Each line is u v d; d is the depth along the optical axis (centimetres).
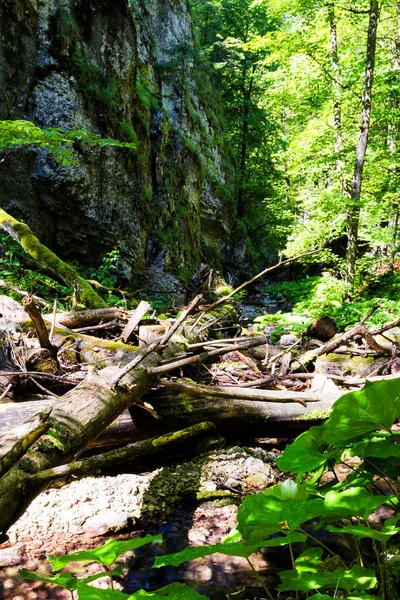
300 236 1155
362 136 1027
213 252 1906
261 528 101
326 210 1083
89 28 1136
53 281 685
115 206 1145
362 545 221
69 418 227
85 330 448
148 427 324
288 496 118
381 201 1145
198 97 2034
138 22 1579
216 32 2341
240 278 2073
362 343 544
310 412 360
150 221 1356
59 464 203
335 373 478
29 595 202
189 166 1686
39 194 977
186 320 479
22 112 964
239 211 2366
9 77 930
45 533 253
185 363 306
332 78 1109
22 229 662
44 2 1004
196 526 264
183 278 1403
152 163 1424
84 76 1088
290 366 478
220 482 315
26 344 363
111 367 296
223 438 361
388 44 1307
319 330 540
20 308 425
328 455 133
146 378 297
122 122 1208
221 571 220
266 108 2127
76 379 338
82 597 88
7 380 333
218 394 310
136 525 264
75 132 660
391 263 1197
